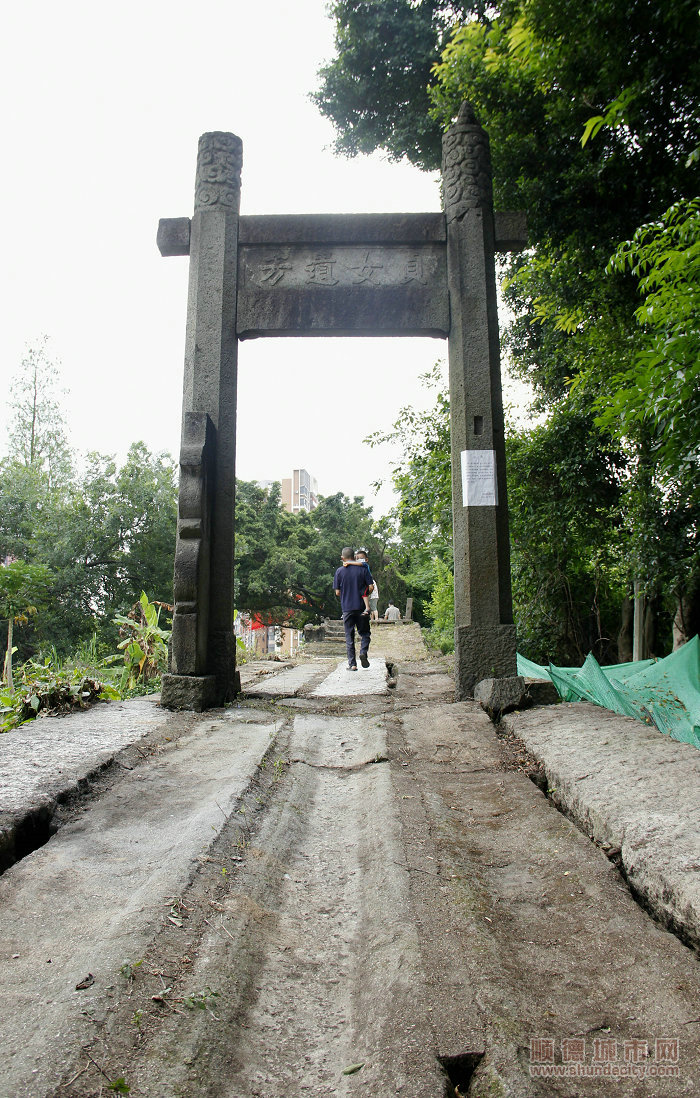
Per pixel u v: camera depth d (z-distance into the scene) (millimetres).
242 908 2482
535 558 11344
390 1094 1611
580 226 8898
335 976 2238
